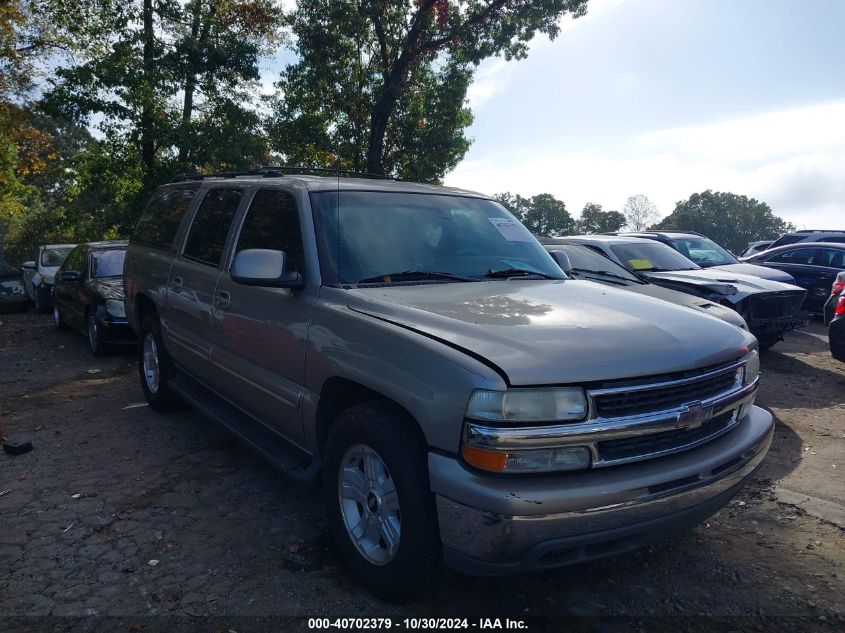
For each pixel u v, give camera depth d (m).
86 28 20.61
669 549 3.75
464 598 3.22
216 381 4.80
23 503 4.26
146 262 6.06
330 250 3.78
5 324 12.62
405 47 21.28
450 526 2.71
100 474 4.76
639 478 2.75
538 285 3.86
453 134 23.64
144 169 20.33
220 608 3.11
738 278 9.12
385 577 3.05
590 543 2.69
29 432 5.76
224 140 19.48
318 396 3.55
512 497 2.56
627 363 2.81
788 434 5.84
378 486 3.14
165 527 3.93
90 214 23.61
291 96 22.70
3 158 24.80
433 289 3.64
